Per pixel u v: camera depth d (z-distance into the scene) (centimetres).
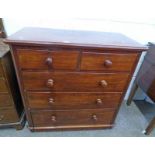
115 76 97
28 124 119
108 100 111
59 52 81
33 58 82
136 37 139
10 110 112
